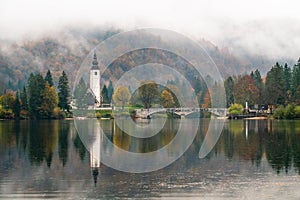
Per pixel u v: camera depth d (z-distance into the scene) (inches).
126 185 1091.9
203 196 990.4
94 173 1236.5
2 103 4126.5
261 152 1691.7
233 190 1037.8
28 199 970.1
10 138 2322.8
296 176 1192.2
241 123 3508.9
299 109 4042.8
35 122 3774.6
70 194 1010.1
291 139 2197.3
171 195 997.8
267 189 1048.8
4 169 1306.6
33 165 1378.0
